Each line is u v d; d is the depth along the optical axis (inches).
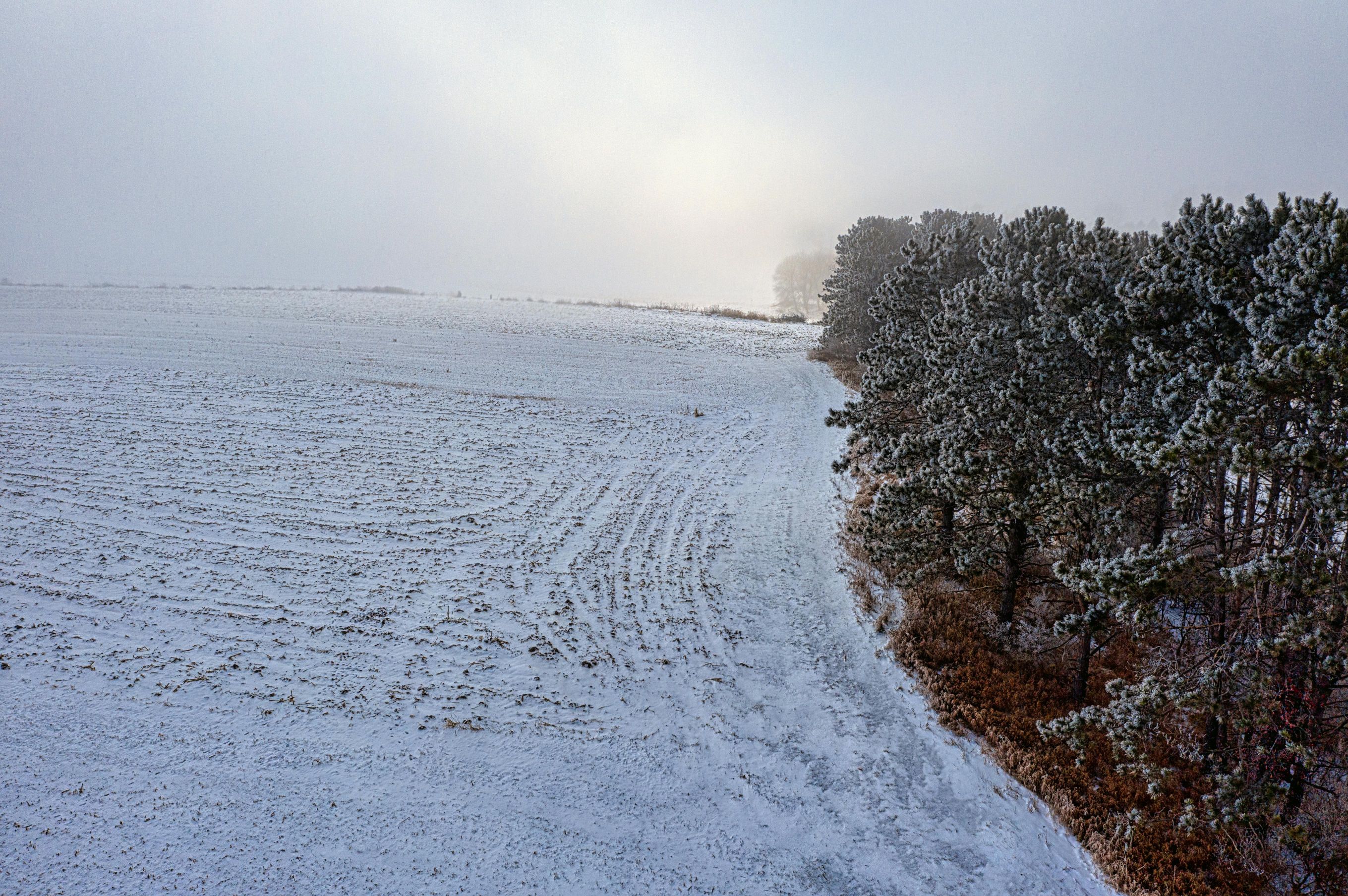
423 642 635.5
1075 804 445.4
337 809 470.0
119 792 479.2
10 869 422.3
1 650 610.9
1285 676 374.9
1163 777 403.9
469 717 550.6
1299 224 336.2
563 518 876.0
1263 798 351.6
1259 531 393.4
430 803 474.6
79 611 667.4
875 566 732.7
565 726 542.0
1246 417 330.3
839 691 568.7
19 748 512.1
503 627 657.0
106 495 882.8
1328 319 296.5
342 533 821.9
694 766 503.8
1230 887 380.8
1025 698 532.1
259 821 459.8
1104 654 573.9
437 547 797.2
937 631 616.1
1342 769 364.8
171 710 553.3
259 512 861.8
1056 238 522.3
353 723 543.8
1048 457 476.1
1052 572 649.6
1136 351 416.8
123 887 414.9
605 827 457.7
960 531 624.1
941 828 443.8
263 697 568.4
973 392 522.0
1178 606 487.5
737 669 600.4
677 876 423.5
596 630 653.9
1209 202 401.7
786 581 735.1
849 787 478.6
